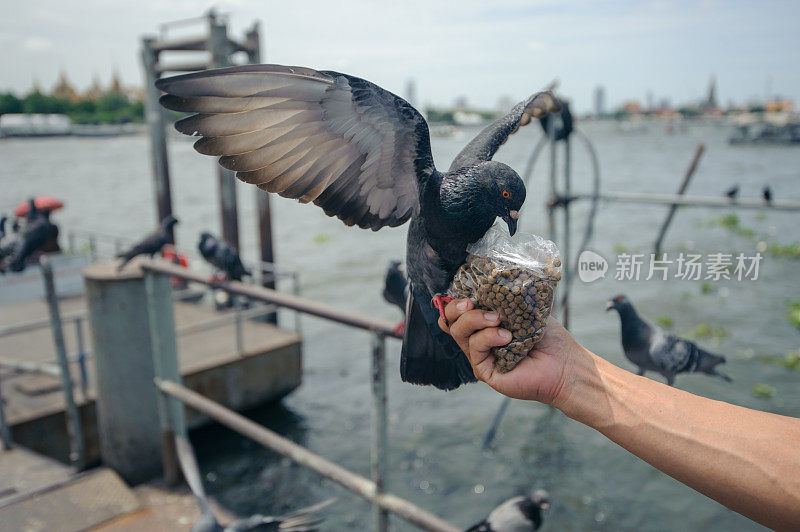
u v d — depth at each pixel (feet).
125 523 11.67
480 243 4.13
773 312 33.22
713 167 147.95
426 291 4.70
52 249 36.91
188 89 3.89
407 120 4.43
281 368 25.41
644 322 7.36
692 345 7.10
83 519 11.64
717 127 629.10
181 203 104.01
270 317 31.07
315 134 4.43
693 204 20.53
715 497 3.26
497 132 5.00
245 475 21.39
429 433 23.86
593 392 3.68
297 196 4.69
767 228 61.11
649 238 56.75
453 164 4.74
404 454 22.43
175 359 12.94
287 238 70.85
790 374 24.45
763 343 28.55
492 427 22.65
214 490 20.57
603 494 19.72
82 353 19.71
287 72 4.07
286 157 4.49
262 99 4.14
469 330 3.95
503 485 20.29
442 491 20.17
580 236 59.62
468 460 21.91
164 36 36.50
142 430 14.80
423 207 4.55
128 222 83.35
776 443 3.19
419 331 5.01
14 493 13.51
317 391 27.99
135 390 14.60
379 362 8.03
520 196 4.42
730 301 35.29
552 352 3.86
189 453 10.09
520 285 3.67
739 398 22.31
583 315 33.47
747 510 3.17
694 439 3.31
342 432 24.23
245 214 92.02
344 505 19.54
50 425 19.10
